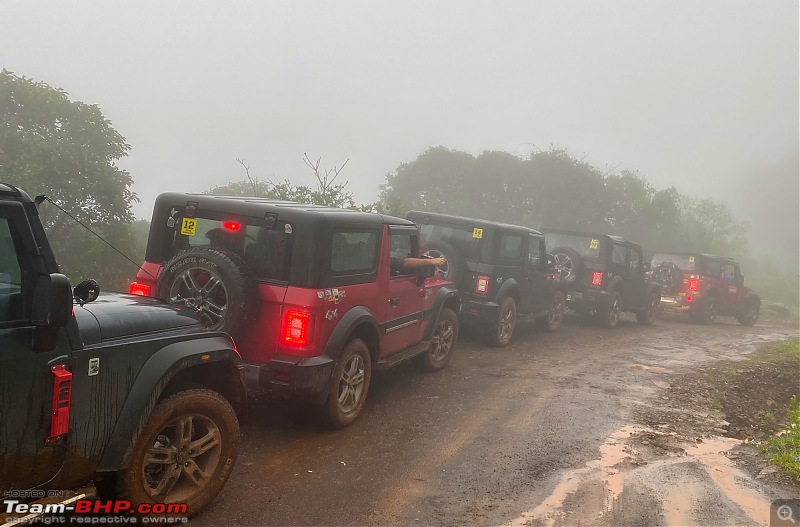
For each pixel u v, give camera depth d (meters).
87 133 11.57
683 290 17.89
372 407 6.66
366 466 5.03
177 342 3.78
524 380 8.46
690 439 6.28
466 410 6.83
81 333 3.24
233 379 4.21
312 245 5.20
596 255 14.13
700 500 4.67
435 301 7.91
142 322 3.65
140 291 5.73
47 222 10.95
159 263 5.77
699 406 7.81
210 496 3.98
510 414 6.79
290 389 5.11
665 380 9.18
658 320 18.23
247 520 3.97
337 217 5.46
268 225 5.30
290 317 5.14
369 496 4.47
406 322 7.05
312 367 5.15
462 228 10.14
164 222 5.78
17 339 2.86
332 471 4.88
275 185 13.38
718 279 18.38
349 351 5.71
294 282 5.20
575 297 14.13
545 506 4.45
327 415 5.62
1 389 2.81
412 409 6.71
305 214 5.23
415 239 7.42
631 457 5.60
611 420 6.79
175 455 3.76
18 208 2.91
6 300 2.86
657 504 4.57
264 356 5.25
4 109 11.18
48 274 2.94
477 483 4.82
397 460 5.21
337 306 5.46
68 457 3.18
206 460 4.02
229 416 4.05
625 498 4.65
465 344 10.71
